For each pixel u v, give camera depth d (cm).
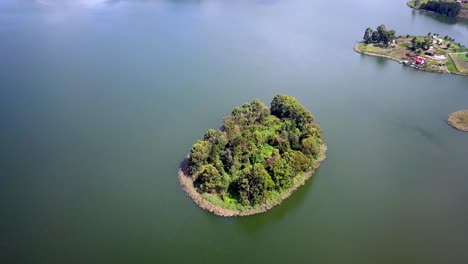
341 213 15412
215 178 15325
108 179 16625
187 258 13488
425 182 17100
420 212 15625
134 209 15200
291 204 15662
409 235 14638
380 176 17262
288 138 17275
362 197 16162
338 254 13838
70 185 16338
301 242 14225
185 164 17075
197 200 15350
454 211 15725
